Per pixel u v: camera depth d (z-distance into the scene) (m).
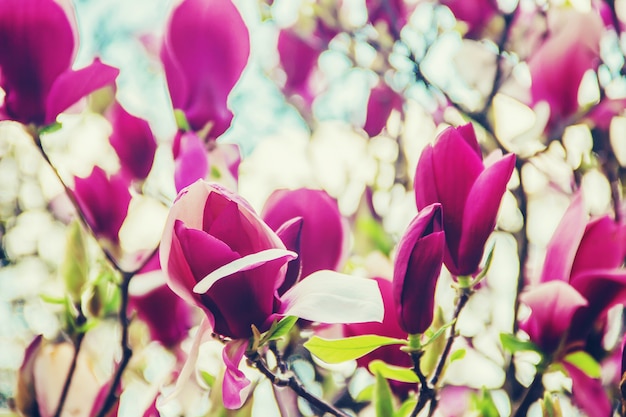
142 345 1.16
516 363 1.16
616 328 1.06
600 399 0.94
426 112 1.51
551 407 0.95
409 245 0.89
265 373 0.88
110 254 1.09
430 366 0.98
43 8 1.01
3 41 1.00
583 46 1.19
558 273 0.93
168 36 1.05
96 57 1.05
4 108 1.02
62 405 1.08
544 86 1.20
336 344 0.89
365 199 1.38
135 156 1.17
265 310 0.86
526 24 1.43
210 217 0.84
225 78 1.06
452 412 1.17
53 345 1.12
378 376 0.94
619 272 0.92
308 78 1.63
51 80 1.02
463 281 0.93
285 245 0.89
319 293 0.84
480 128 1.35
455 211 0.92
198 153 1.05
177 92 1.06
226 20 1.05
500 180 0.91
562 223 0.94
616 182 1.28
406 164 1.50
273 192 0.98
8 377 1.64
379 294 0.83
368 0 1.61
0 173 2.23
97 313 1.13
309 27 1.63
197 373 1.13
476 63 1.43
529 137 1.23
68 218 1.62
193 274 0.84
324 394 1.21
